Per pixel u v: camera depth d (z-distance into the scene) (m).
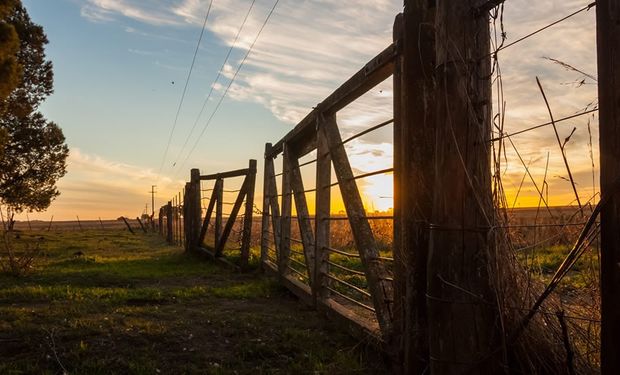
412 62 3.72
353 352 4.64
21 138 30.80
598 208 2.08
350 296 7.62
